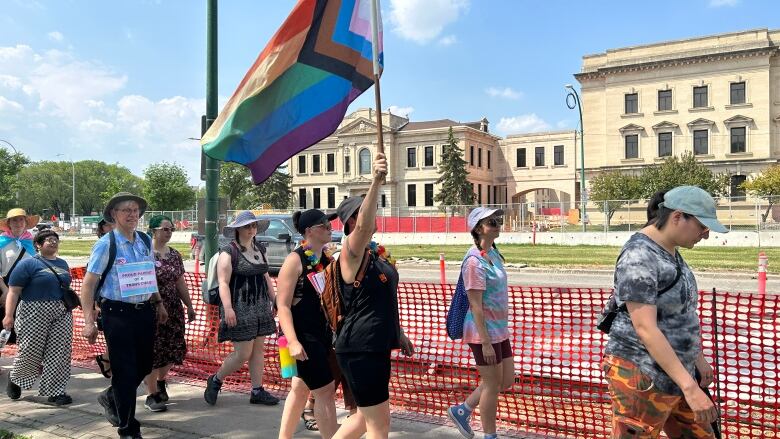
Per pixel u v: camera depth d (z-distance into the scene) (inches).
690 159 1823.3
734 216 1678.2
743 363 236.7
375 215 127.5
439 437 176.2
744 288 552.4
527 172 2650.1
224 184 3373.5
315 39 187.5
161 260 215.3
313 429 187.0
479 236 163.9
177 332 216.1
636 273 106.4
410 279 677.3
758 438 169.0
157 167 3070.9
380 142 129.2
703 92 2036.2
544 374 224.7
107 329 179.5
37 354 219.0
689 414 113.9
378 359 133.3
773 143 1955.0
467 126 2519.7
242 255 207.6
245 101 193.2
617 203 1571.1
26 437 180.2
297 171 2881.4
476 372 225.9
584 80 2253.9
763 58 1946.4
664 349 103.3
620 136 2154.3
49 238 223.6
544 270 721.6
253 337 208.1
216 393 213.0
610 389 114.3
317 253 156.0
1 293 259.4
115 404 181.3
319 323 154.5
